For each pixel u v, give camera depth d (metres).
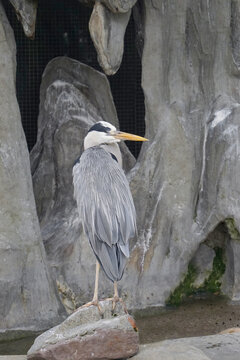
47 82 14.29
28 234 11.47
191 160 12.47
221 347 8.30
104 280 12.08
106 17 10.95
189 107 12.59
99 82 14.12
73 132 13.62
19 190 11.48
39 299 11.48
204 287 12.90
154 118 12.54
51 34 14.66
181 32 12.34
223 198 12.34
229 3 12.20
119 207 7.19
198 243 12.52
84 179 7.38
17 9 11.15
